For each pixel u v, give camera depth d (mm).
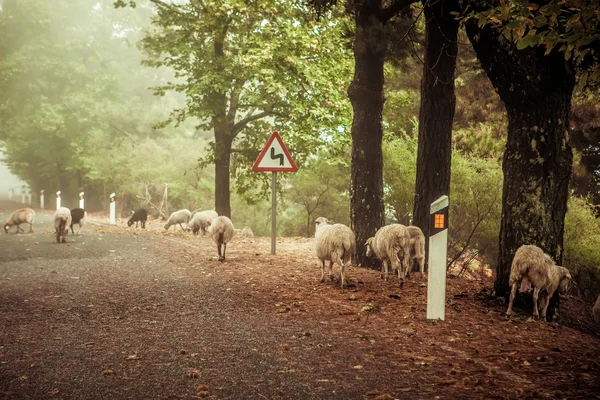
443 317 6898
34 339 5605
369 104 12016
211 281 9500
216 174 22203
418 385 4359
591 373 4855
